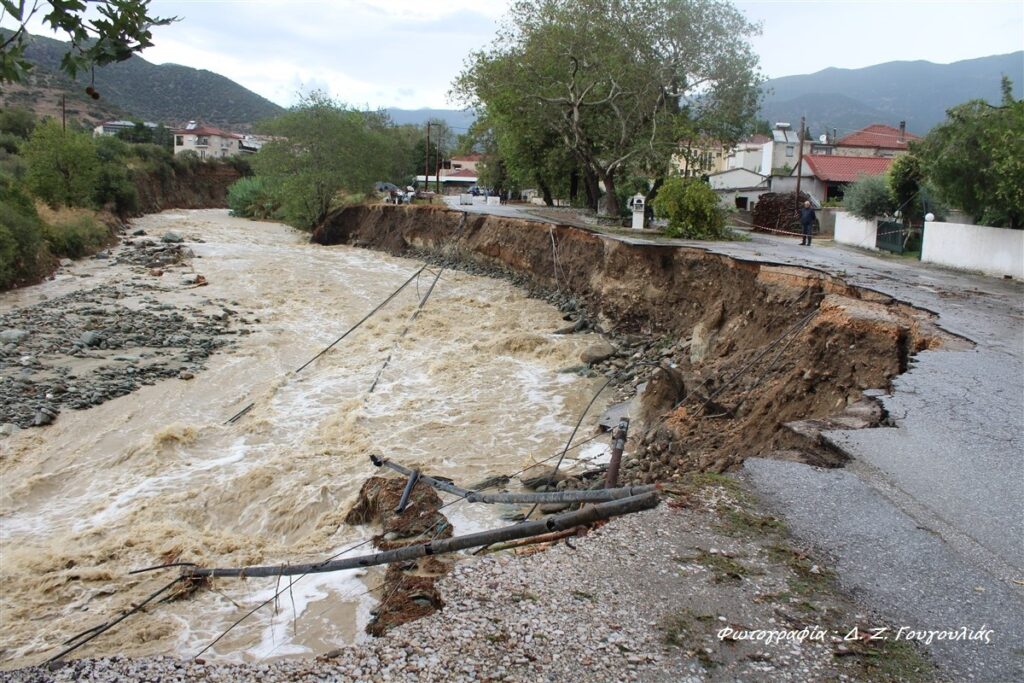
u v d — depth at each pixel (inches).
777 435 352.2
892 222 1130.7
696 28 1350.9
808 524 243.9
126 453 548.7
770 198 1514.5
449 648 185.5
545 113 1389.0
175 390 697.6
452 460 538.3
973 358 442.3
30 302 1019.3
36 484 495.5
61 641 326.0
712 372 628.7
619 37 1317.7
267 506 467.5
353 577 360.2
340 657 187.3
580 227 1165.1
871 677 171.9
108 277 1214.9
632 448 525.3
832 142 2379.4
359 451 559.8
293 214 1982.0
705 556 224.7
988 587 208.2
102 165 1905.8
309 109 1903.3
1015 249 783.7
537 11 1386.6
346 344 892.6
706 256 837.8
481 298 1155.3
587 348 843.4
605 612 198.5
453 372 784.3
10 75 135.9
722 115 1434.5
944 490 267.3
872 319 482.3
